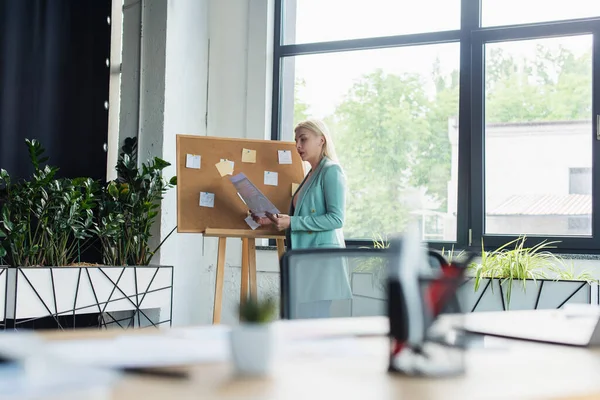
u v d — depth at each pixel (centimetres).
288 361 105
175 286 484
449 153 474
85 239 462
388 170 491
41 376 79
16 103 438
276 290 492
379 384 89
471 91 467
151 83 484
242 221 411
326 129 367
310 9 520
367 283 186
